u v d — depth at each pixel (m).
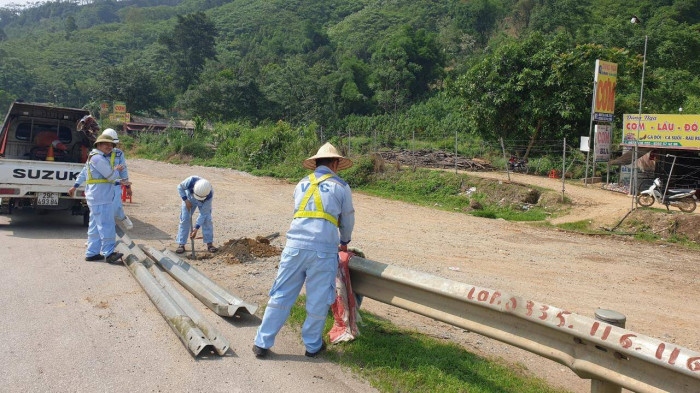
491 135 29.38
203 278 6.73
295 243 4.62
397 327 5.73
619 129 27.97
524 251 11.09
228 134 35.41
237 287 6.88
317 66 73.50
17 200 10.61
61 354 4.50
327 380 4.30
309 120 60.84
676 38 46.59
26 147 12.67
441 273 8.69
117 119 57.38
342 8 148.00
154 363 4.43
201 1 189.38
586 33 59.25
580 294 7.92
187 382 4.13
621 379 3.27
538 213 16.59
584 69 25.92
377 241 11.38
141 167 28.59
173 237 10.41
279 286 4.69
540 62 27.03
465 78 29.56
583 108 25.84
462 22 92.88
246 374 4.32
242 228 11.88
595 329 3.36
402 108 65.94
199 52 91.75
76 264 7.61
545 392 4.39
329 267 4.66
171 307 5.42
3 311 5.45
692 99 36.41
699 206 16.92
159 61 96.00
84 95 96.69
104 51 131.50
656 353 3.07
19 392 3.83
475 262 9.72
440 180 20.64
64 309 5.61
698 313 7.29
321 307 4.66
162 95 76.56
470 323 4.14
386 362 4.63
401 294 4.72
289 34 124.44
